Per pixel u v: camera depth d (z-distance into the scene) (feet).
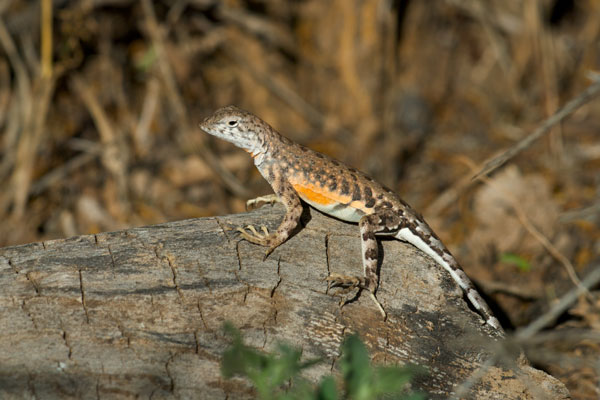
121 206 46.70
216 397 18.79
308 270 23.32
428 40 61.21
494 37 59.31
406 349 21.53
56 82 51.13
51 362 18.78
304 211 27.40
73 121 52.21
